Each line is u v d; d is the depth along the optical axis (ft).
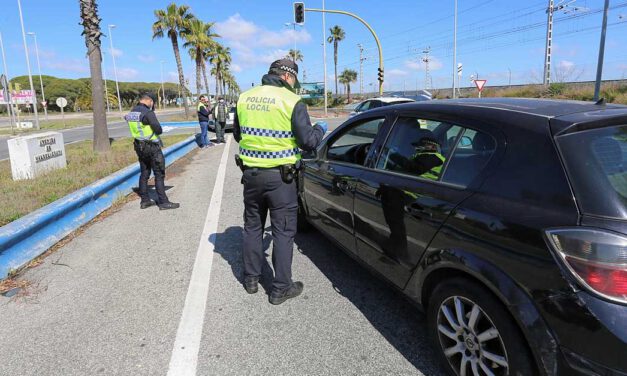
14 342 9.82
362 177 10.64
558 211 6.19
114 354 9.30
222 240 16.19
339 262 13.79
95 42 40.14
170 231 17.42
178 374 8.62
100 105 40.75
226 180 28.07
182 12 112.27
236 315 10.76
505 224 6.71
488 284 6.81
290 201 10.84
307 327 10.15
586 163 6.36
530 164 6.88
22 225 14.34
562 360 5.95
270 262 14.12
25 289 12.39
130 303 11.50
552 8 116.78
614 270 5.53
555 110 7.66
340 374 8.48
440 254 7.85
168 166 35.14
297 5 77.51
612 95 90.43
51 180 24.73
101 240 16.49
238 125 10.81
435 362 8.76
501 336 6.76
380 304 11.14
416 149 9.39
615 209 5.84
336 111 146.92
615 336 5.43
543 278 6.09
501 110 8.06
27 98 111.24
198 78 133.18
